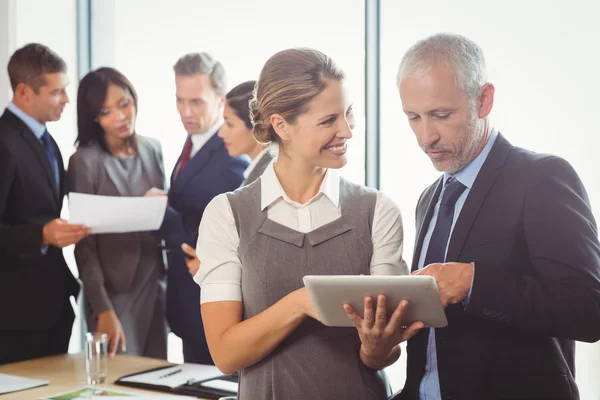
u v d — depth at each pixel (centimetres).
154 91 389
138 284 344
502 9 307
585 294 139
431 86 152
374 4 336
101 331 337
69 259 414
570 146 296
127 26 398
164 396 207
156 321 347
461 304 157
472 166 161
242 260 163
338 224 162
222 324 160
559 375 151
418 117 158
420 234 173
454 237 156
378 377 167
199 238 168
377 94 339
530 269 150
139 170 347
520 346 152
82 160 338
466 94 153
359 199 166
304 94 153
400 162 335
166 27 387
